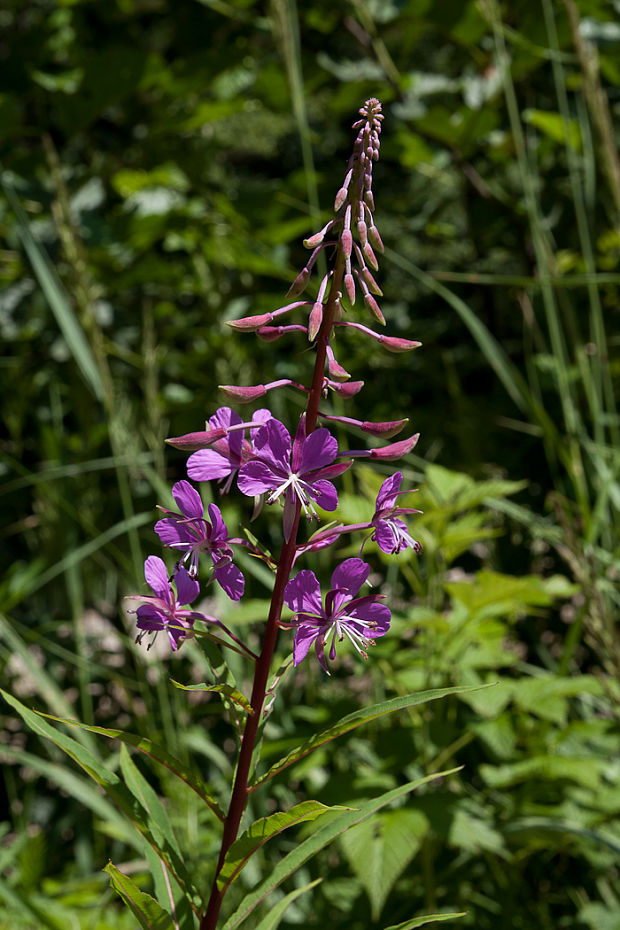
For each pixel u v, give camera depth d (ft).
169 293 14.48
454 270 14.52
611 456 10.62
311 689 10.16
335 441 3.89
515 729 9.02
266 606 8.58
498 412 12.99
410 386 13.78
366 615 4.03
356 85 12.35
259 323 3.93
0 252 12.44
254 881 7.90
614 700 8.26
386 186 16.12
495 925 9.09
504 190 14.40
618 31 12.85
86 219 12.26
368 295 3.92
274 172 17.70
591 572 8.04
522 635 12.13
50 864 10.95
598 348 10.44
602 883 8.88
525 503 12.49
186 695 10.68
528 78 13.70
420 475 10.64
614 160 10.36
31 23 13.85
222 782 9.70
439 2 12.05
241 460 3.96
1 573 13.43
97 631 13.44
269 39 13.35
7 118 12.16
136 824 4.17
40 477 10.11
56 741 4.06
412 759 8.18
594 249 13.88
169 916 4.03
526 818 8.38
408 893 8.72
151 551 12.36
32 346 13.34
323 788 7.86
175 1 13.61
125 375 13.12
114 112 13.85
